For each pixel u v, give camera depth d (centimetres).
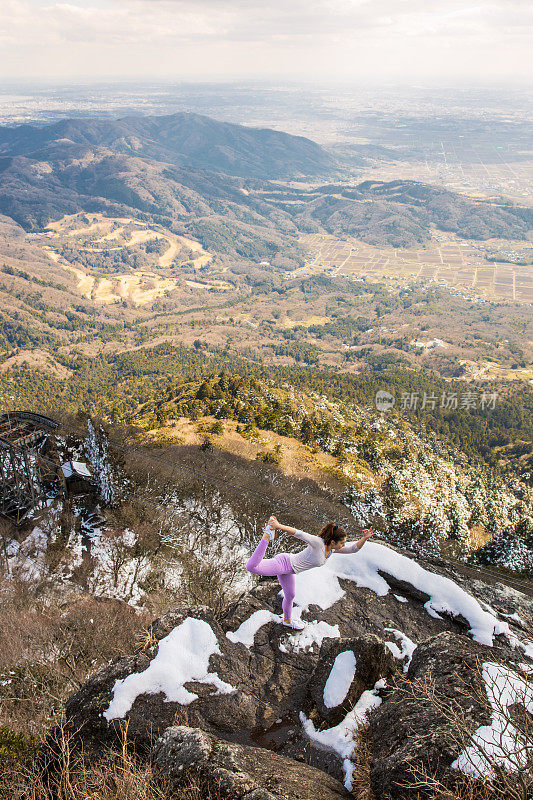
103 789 374
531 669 497
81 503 2952
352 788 378
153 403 7531
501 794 296
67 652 1211
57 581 2384
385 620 615
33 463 3119
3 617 1497
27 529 2870
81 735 446
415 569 680
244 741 443
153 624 557
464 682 404
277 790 346
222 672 499
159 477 2741
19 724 856
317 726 454
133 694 466
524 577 1081
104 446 2981
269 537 552
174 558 2314
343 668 483
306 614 604
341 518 1474
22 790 425
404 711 412
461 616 623
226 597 1772
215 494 2350
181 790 352
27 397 14688
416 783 325
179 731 399
